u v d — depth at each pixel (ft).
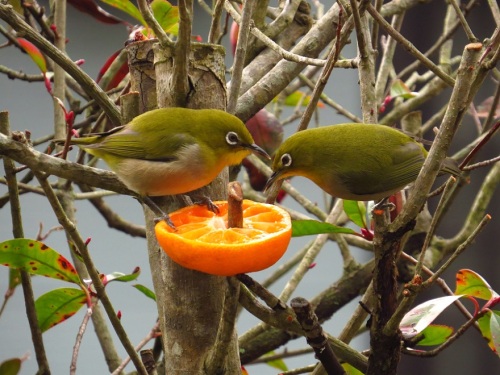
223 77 16.57
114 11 36.29
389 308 13.82
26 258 16.93
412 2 23.77
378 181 20.16
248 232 13.43
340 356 16.69
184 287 14.97
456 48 31.78
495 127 14.76
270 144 24.94
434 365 29.68
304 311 13.32
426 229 24.26
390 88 25.73
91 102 23.71
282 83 20.75
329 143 20.42
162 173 17.06
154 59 16.16
